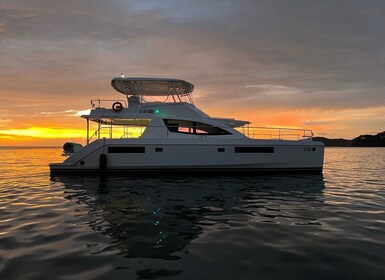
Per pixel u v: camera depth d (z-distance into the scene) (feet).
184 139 49.73
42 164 90.58
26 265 14.67
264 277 13.35
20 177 52.37
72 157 51.08
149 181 44.42
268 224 22.08
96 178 47.60
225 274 13.66
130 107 53.11
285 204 29.37
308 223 22.30
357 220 23.16
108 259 15.40
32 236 19.21
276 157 50.80
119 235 19.48
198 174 50.26
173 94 54.65
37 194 34.83
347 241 18.13
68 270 14.10
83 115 52.54
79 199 31.71
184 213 25.63
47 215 24.85
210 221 23.00
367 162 103.96
